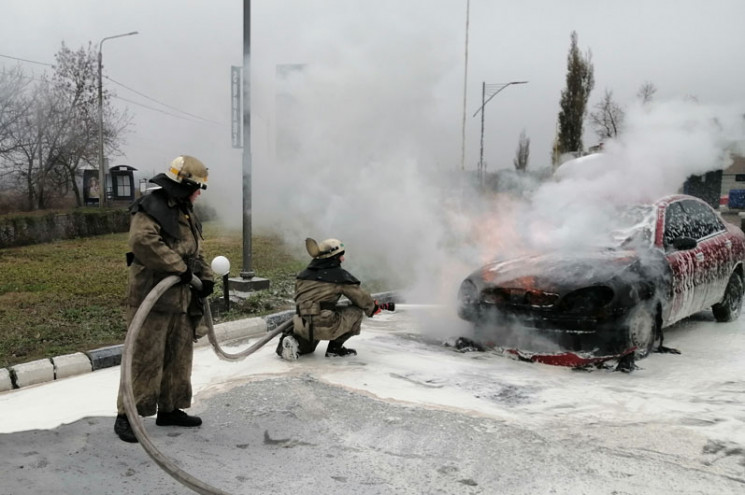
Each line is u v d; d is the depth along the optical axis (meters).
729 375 4.84
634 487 2.96
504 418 3.86
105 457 3.13
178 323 3.47
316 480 2.98
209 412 3.89
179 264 3.25
